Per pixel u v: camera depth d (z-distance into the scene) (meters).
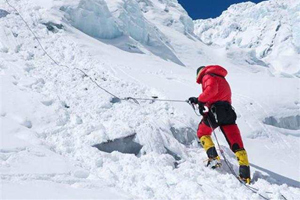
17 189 2.66
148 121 5.50
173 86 8.70
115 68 9.35
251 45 153.88
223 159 5.20
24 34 10.21
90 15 18.25
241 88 9.64
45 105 5.21
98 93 6.55
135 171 3.97
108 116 5.64
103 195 2.87
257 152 6.45
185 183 3.77
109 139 4.70
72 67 8.22
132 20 24.41
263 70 36.22
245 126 7.40
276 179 5.14
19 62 7.44
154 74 10.09
